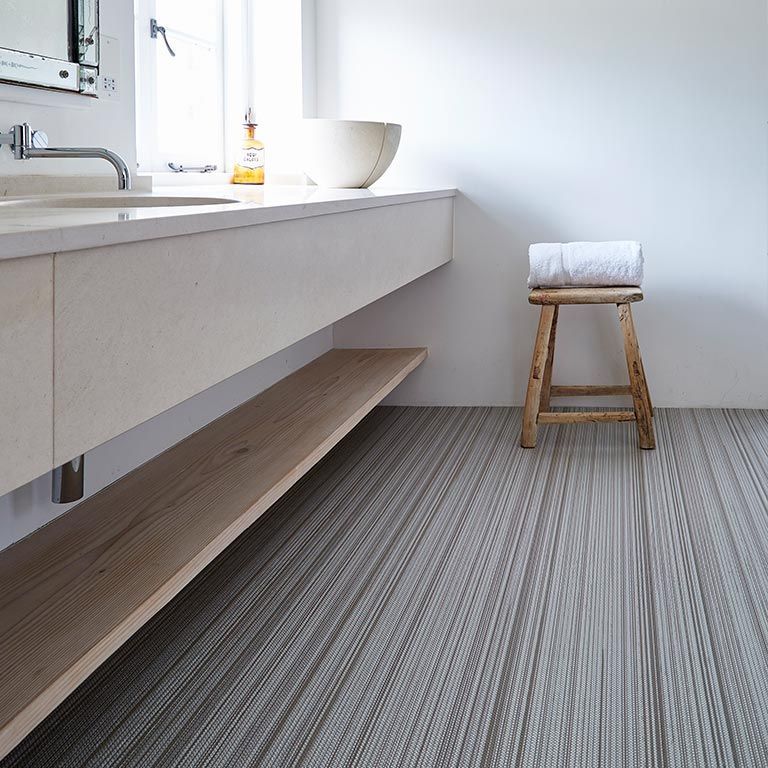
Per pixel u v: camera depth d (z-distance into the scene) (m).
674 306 3.40
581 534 2.25
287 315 1.77
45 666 1.22
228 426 2.42
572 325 3.48
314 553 2.15
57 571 1.51
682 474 2.69
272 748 1.40
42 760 1.38
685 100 3.28
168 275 1.29
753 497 2.49
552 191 3.40
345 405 2.63
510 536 2.24
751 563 2.07
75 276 1.08
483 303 3.52
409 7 3.37
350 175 2.79
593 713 1.49
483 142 3.40
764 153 3.27
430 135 3.43
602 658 1.67
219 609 1.87
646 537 2.23
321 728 1.46
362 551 2.16
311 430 2.37
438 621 1.81
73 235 1.05
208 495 1.87
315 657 1.68
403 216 2.65
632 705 1.52
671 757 1.38
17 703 1.14
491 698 1.54
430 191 2.93
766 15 3.19
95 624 1.33
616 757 1.38
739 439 3.04
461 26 3.35
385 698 1.54
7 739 1.10
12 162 1.91
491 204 3.44
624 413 2.95
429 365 3.59
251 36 3.30
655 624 1.80
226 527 1.70
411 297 3.55
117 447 2.04
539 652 1.69
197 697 1.55
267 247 1.65
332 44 3.43
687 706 1.51
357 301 2.24
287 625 1.80
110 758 1.38
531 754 1.39
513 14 3.32
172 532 1.67
